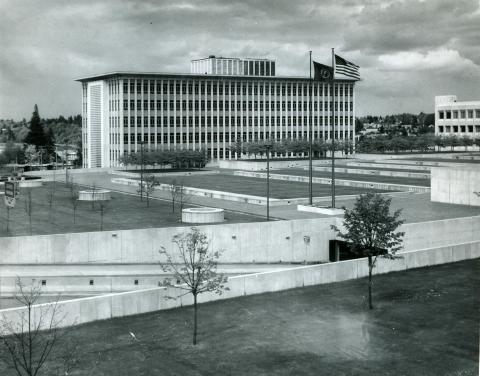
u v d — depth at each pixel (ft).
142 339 99.50
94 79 526.57
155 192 286.05
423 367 87.30
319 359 90.63
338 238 176.14
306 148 512.63
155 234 161.27
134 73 488.44
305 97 558.15
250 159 515.09
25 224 191.83
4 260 152.87
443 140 542.16
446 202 220.23
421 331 102.12
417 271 142.92
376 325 105.19
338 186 293.23
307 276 130.11
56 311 104.88
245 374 85.71
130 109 493.77
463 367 87.04
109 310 109.91
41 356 88.58
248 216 203.21
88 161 554.87
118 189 304.91
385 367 87.45
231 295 121.80
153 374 86.07
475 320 107.24
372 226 121.08
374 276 138.10
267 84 542.16
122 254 159.22
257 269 162.40
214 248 164.55
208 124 523.70
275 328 104.12
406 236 164.86
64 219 202.39
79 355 92.89
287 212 207.51
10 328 96.32
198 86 516.73
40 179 367.25
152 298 113.91
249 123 538.88
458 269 144.56
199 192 269.85
